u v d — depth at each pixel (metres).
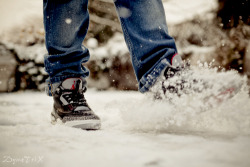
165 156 0.60
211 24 4.30
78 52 1.21
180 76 0.98
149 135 0.88
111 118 1.39
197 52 4.22
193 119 0.98
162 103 0.97
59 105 1.16
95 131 1.00
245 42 3.92
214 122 0.96
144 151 0.66
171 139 0.80
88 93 4.33
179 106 0.95
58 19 1.16
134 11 1.11
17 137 0.81
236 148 0.66
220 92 0.93
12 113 1.62
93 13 5.07
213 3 4.36
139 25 1.11
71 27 1.17
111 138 0.83
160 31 1.11
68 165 0.55
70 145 0.73
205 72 1.05
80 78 1.22
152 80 1.05
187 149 0.67
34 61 4.71
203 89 0.94
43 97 3.58
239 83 0.95
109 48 4.98
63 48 1.18
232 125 0.92
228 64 3.99
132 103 1.06
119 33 5.16
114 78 4.92
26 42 4.81
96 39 5.15
